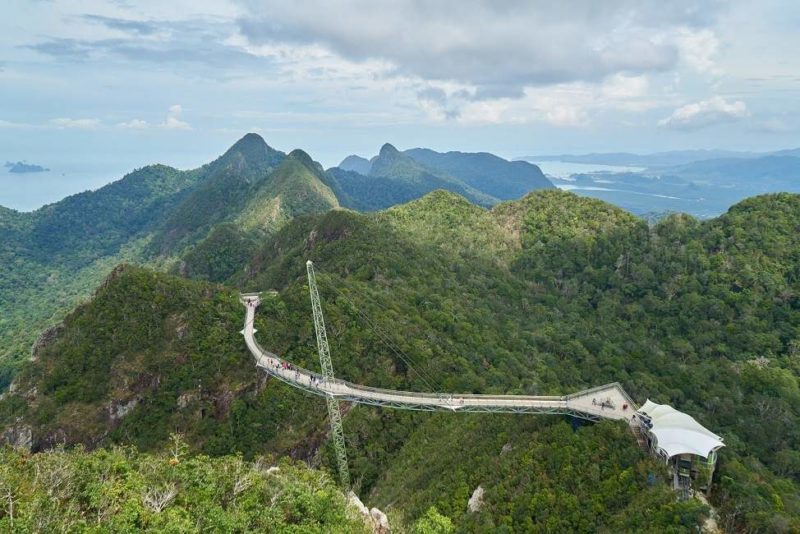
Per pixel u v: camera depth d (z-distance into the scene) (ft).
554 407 287.28
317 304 357.41
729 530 196.03
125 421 367.86
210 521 176.24
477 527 225.97
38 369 403.75
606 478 229.25
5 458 204.23
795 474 311.27
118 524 162.91
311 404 371.76
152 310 422.82
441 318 469.16
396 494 292.61
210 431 360.89
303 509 200.23
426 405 319.68
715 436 230.07
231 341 407.85
